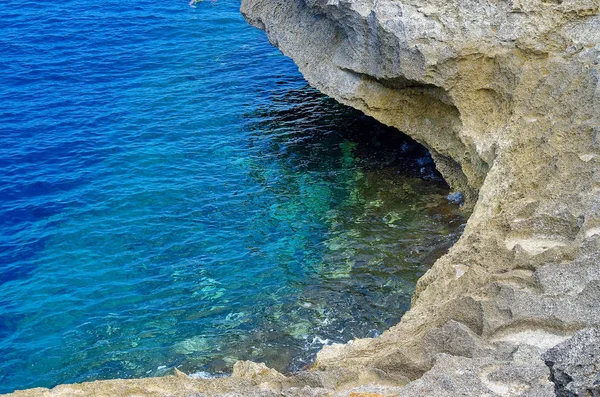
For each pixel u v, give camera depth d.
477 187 23.44
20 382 18.64
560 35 22.86
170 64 36.22
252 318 20.45
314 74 28.70
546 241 17.47
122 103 32.41
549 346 13.62
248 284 21.77
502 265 16.88
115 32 38.91
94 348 19.64
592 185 18.03
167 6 42.50
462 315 15.01
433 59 23.17
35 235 24.11
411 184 26.17
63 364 19.17
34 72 34.47
